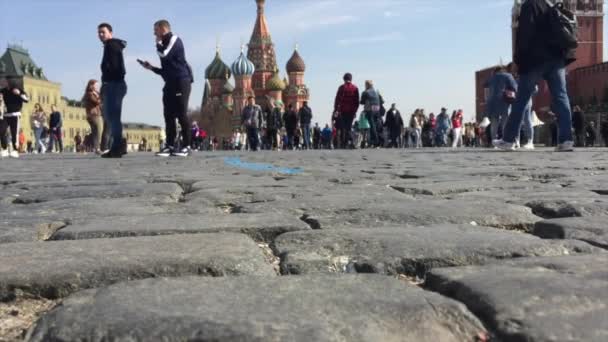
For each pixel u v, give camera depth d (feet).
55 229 10.59
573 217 10.59
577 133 112.27
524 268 6.77
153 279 6.43
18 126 58.39
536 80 40.86
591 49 255.70
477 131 137.59
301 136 119.75
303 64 285.02
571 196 13.78
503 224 10.71
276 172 24.72
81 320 5.10
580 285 5.92
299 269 7.41
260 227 9.92
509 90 57.26
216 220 10.68
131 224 10.37
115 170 27.91
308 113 99.40
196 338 4.68
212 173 24.43
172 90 40.29
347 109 76.74
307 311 5.28
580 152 44.34
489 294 5.64
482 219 10.78
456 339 4.96
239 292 5.91
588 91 245.04
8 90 57.41
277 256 8.20
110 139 43.78
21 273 6.78
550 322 4.92
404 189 16.25
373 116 87.25
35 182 20.56
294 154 54.34
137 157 45.62
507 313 5.17
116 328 4.89
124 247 8.15
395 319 5.16
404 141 124.57
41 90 370.73
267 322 4.96
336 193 15.39
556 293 5.65
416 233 9.02
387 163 31.96
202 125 313.32
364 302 5.53
